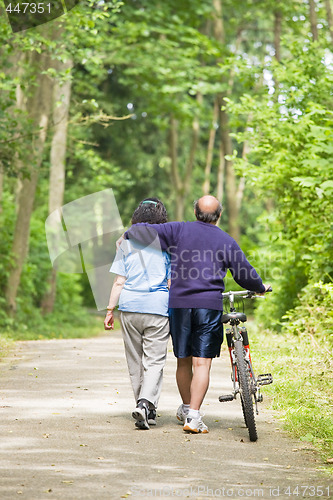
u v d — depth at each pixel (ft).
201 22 110.42
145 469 20.08
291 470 20.39
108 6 65.62
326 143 50.88
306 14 91.04
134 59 95.35
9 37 59.62
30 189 77.66
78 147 97.30
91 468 19.98
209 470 20.17
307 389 31.89
